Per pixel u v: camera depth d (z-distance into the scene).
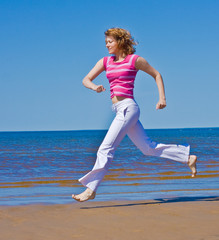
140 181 6.48
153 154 4.08
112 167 9.04
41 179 6.93
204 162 10.09
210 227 2.86
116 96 3.91
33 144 28.73
